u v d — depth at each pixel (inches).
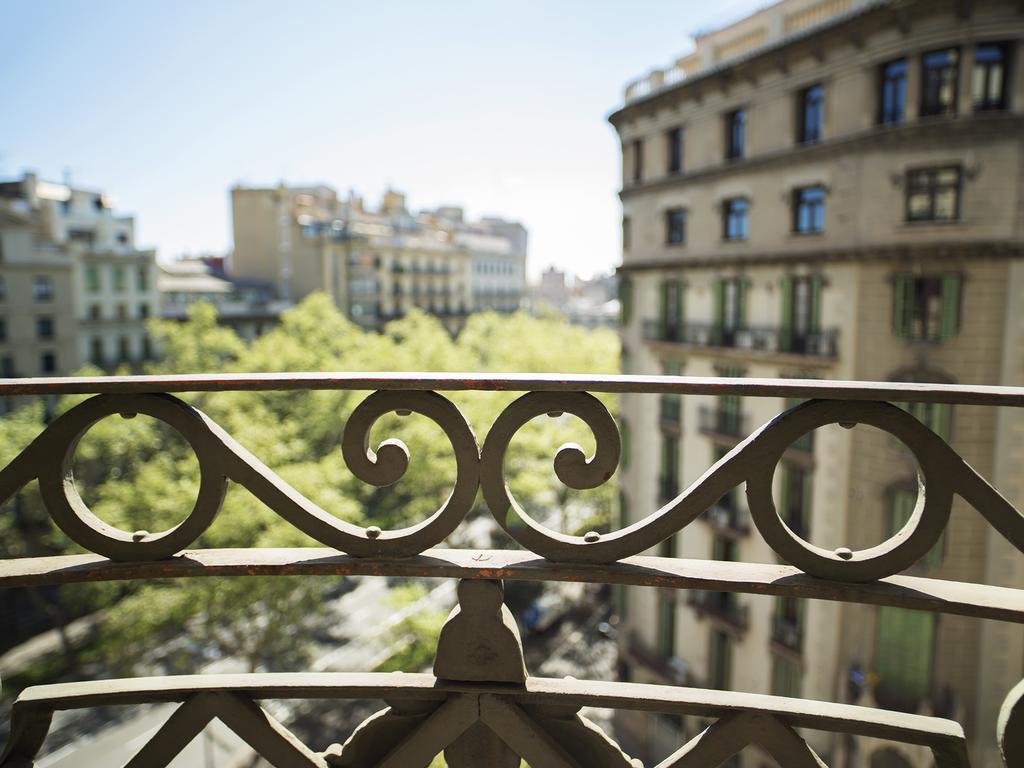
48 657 955.3
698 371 800.3
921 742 45.5
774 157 694.5
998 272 569.9
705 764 47.4
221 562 50.2
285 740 50.1
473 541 1106.1
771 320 719.7
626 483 919.0
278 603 756.0
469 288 3373.5
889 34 586.2
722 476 47.2
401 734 51.5
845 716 46.4
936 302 591.2
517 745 49.2
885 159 602.9
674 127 819.4
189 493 769.6
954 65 565.6
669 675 826.2
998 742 45.1
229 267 3046.3
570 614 1197.7
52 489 48.5
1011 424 577.6
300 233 2719.0
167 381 48.0
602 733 50.3
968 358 584.4
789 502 707.4
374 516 1091.3
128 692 49.5
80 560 51.4
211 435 49.0
